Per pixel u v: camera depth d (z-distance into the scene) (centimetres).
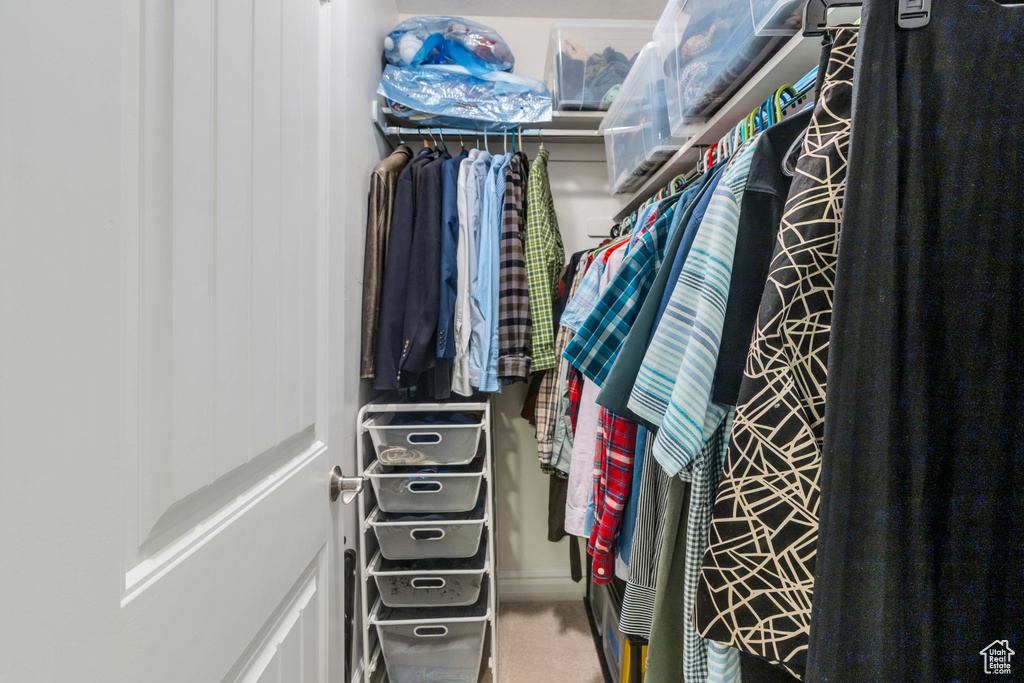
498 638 151
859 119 29
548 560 178
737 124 87
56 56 27
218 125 43
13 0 24
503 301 123
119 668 31
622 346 64
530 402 162
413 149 171
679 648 57
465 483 121
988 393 28
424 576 122
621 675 117
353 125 117
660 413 53
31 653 25
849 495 28
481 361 121
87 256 29
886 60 28
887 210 28
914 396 28
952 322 28
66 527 27
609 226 182
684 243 57
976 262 28
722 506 42
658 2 171
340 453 77
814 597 29
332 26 74
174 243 37
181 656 37
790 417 40
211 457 42
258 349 51
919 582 28
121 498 32
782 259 41
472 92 145
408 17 175
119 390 32
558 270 151
